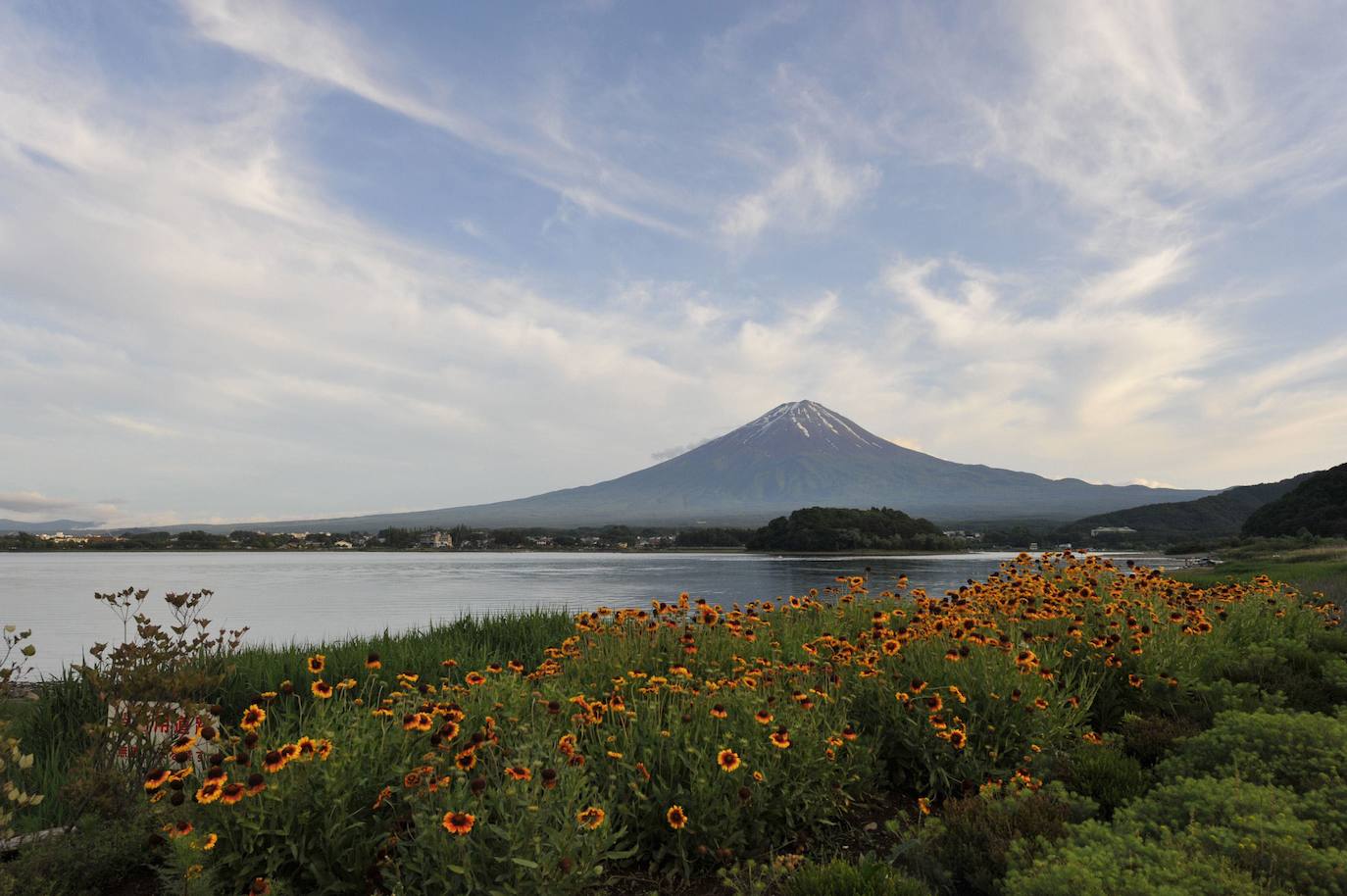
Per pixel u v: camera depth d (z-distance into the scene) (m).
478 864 3.96
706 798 4.94
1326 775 4.74
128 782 5.16
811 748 5.48
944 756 6.04
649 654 8.20
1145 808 4.61
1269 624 9.60
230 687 9.43
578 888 4.11
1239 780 4.75
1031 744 6.03
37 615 44.09
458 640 13.20
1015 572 10.93
